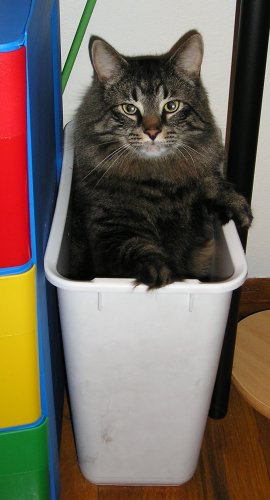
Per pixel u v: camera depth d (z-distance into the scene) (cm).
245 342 145
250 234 169
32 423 101
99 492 126
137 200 118
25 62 70
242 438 138
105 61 117
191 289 93
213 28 138
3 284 84
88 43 138
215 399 138
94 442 119
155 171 120
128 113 118
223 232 114
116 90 119
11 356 91
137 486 128
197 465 131
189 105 120
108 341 102
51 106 116
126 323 99
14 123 72
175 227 123
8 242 81
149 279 94
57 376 128
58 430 129
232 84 110
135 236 114
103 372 107
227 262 109
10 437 100
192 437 118
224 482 128
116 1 133
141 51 141
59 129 129
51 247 99
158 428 117
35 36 79
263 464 131
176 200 121
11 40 67
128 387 109
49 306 111
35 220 85
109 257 110
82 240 123
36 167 85
